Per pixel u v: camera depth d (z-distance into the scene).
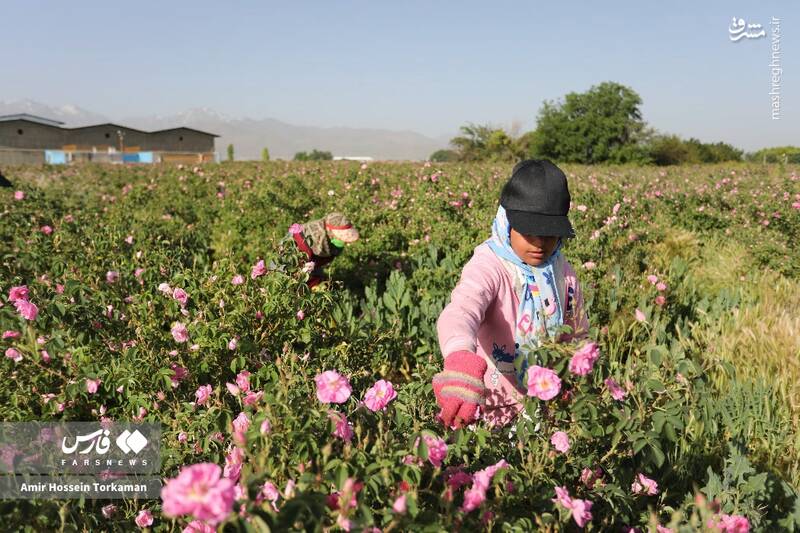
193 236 8.07
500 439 2.13
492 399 2.37
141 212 10.12
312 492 1.43
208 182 15.09
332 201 10.66
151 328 3.30
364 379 3.30
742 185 14.20
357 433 1.68
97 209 10.24
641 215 9.80
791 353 4.21
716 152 58.16
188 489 1.08
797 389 3.65
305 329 3.45
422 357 4.20
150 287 3.93
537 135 59.28
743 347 4.32
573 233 2.12
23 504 1.93
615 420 1.93
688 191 12.02
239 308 3.40
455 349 1.82
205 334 3.13
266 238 6.98
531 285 2.30
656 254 7.73
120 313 3.54
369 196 11.98
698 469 2.76
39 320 2.97
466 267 2.33
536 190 2.12
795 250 7.52
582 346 1.74
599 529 2.09
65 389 2.79
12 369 2.93
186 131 89.81
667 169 26.38
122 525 2.25
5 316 2.90
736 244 8.14
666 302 5.53
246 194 10.83
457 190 11.76
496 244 2.31
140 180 18.20
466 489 1.74
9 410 2.74
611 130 56.47
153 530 2.28
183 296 3.45
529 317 2.30
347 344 3.62
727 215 9.95
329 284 4.16
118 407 2.89
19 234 6.78
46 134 83.44
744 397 3.38
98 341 3.19
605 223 8.42
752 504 2.35
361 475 1.57
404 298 4.66
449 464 1.92
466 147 62.56
